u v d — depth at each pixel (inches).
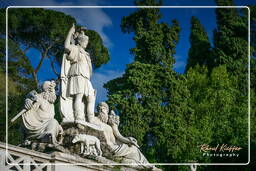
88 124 545.0
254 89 1240.2
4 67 973.8
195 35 1333.7
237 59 1258.6
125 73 1088.8
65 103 560.4
